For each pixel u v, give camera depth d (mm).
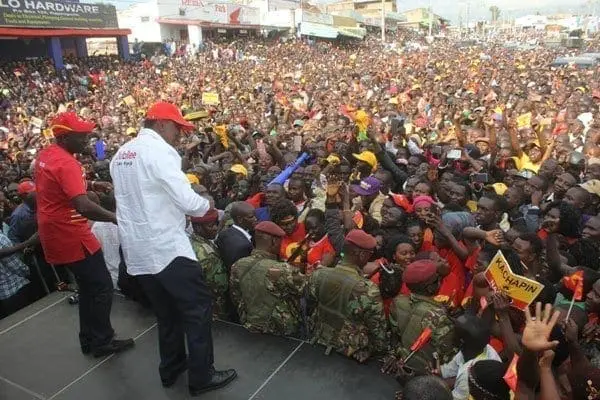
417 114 15500
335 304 4148
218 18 49844
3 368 4348
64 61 33062
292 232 5434
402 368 3713
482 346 3479
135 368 4258
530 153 9094
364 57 49062
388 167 8094
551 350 2764
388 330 4133
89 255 4195
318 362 4152
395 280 4316
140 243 3576
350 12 73438
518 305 3168
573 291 3941
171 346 3938
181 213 3646
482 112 13641
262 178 7770
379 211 6547
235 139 10219
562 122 12477
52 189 3973
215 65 37688
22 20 30156
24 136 16094
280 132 12789
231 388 3910
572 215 5375
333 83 28516
